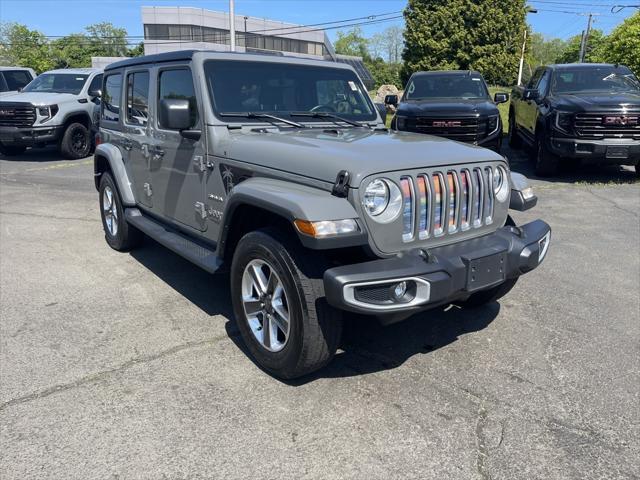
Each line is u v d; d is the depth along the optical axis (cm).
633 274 523
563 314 434
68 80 1397
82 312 437
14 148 1388
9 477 254
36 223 718
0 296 469
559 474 257
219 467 262
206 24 5509
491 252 321
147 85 486
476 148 358
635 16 2027
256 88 420
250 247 329
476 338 394
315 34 6309
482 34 3209
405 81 3428
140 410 306
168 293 477
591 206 793
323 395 321
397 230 306
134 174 537
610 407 309
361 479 254
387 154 317
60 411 304
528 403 313
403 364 358
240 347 380
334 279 278
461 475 256
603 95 974
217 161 389
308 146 337
